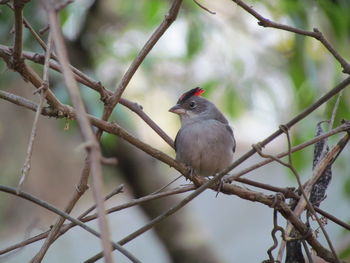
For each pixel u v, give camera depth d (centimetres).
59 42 375
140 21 1205
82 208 1365
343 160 1073
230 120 1131
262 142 520
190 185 591
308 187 591
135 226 1440
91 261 549
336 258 550
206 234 1305
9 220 1260
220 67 1131
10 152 1228
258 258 1357
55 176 1283
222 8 1212
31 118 1231
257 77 1138
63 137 1262
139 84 1245
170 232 1284
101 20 1200
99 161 344
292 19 1002
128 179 1298
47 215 1284
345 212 1251
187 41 1107
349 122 583
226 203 1530
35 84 512
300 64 1005
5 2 504
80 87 912
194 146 818
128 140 555
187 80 1252
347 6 1009
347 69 549
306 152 1010
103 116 569
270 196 579
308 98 1015
